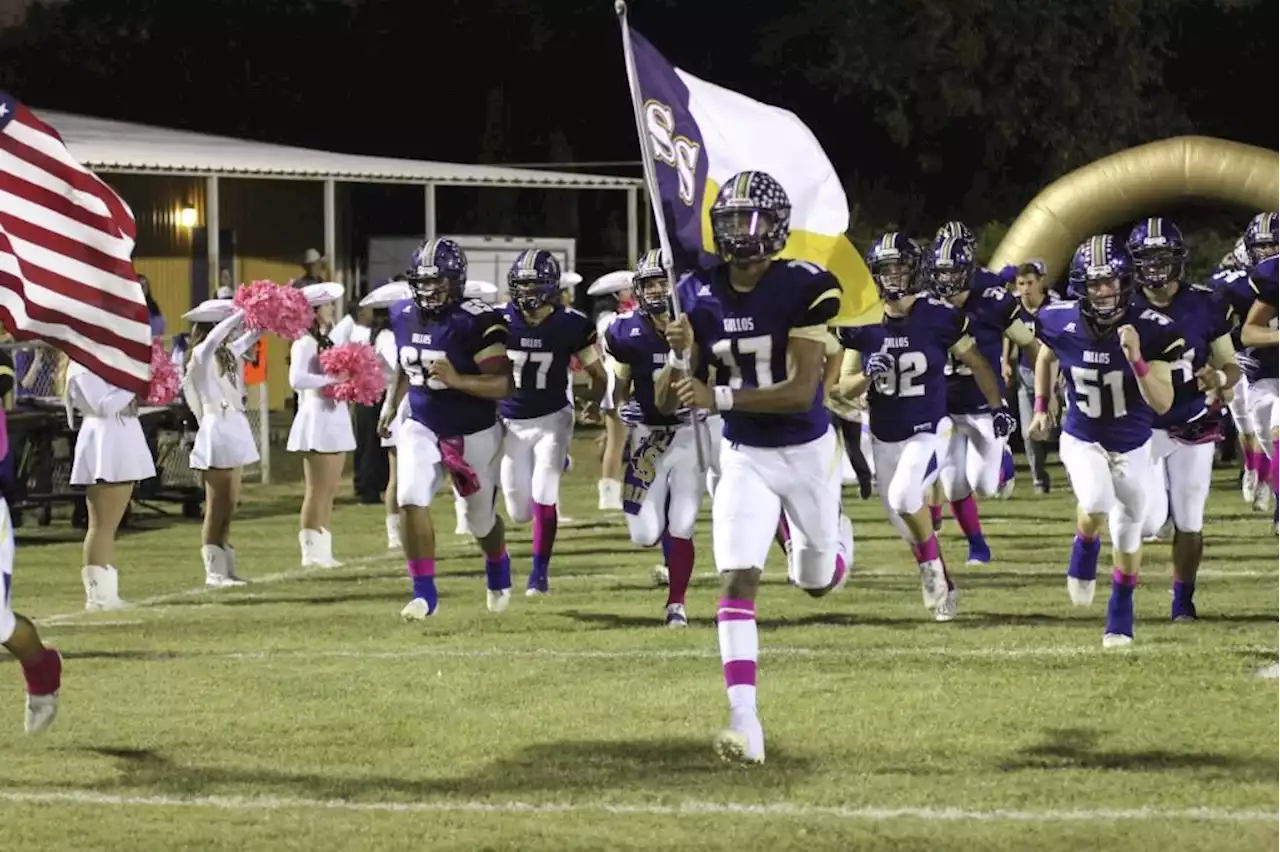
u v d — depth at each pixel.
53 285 9.35
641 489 13.01
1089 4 42.56
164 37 45.78
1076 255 11.63
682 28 44.88
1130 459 11.59
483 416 13.45
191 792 8.45
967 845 7.35
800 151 12.06
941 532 19.20
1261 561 16.19
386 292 18.42
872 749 8.98
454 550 18.66
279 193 37.97
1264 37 46.44
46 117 37.88
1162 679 10.55
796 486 9.12
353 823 7.84
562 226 46.19
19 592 16.17
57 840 7.61
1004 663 11.17
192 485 22.83
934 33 41.28
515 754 9.05
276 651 12.30
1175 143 30.67
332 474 17.56
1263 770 8.48
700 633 12.70
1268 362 17.36
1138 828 7.54
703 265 11.57
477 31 45.38
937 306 13.37
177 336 25.33
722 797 8.16
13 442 20.59
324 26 45.62
